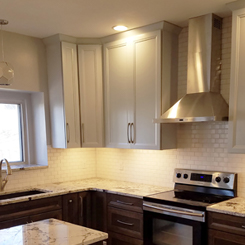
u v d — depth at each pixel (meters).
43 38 3.28
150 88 2.89
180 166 3.02
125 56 3.09
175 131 3.02
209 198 2.52
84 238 1.54
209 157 2.80
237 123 2.33
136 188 3.04
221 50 2.71
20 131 3.48
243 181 2.57
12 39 3.07
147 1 2.28
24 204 2.62
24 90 3.18
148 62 2.90
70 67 3.23
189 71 2.72
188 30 2.71
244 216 2.01
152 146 2.88
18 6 2.35
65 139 3.21
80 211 3.05
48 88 3.36
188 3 2.33
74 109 3.27
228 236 2.10
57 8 2.40
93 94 3.31
